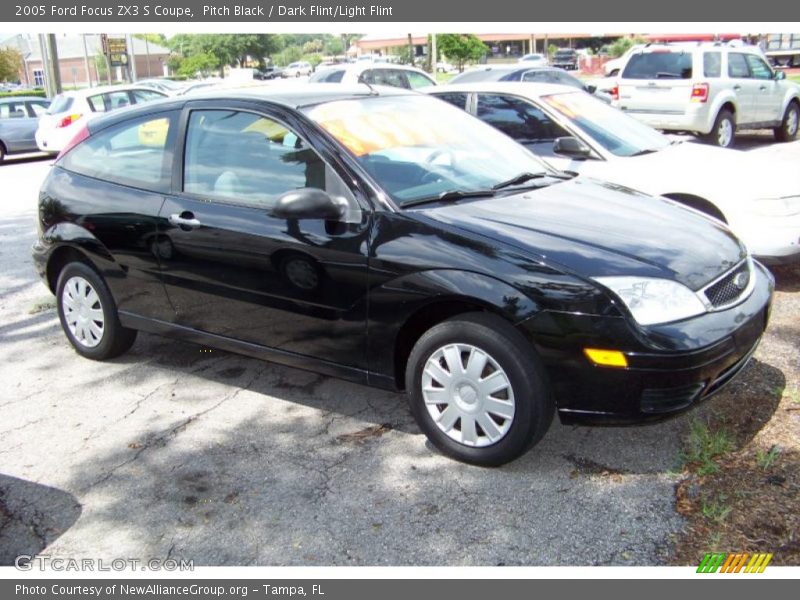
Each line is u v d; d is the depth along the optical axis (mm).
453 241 3641
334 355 4066
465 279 3539
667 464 3686
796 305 5719
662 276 3455
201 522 3432
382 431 4176
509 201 4109
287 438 4145
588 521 3301
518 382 3498
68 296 5254
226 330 4480
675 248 3693
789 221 5824
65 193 5070
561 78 16125
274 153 4230
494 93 7023
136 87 18312
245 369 5090
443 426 3793
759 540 3119
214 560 3186
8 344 5668
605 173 6297
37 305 6488
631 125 6988
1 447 4152
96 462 3965
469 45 47281
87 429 4324
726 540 3129
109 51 37625
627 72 12891
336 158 4012
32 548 3305
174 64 96875
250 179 4293
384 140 4262
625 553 3100
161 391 4789
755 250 5879
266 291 4188
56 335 5820
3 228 9891
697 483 3508
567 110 6746
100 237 4848
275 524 3393
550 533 3240
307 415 4402
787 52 35844
